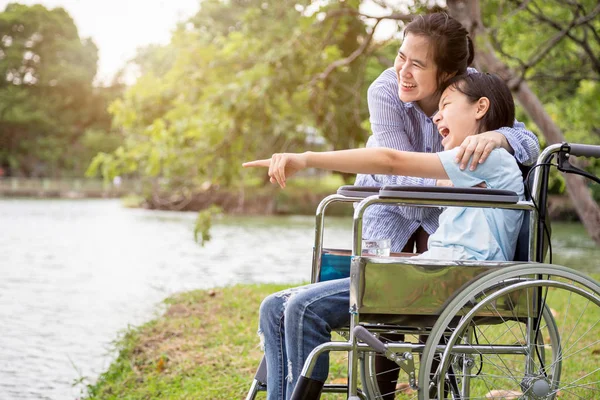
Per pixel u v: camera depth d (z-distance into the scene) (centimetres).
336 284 235
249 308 604
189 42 1106
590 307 593
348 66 1021
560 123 1496
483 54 769
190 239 2030
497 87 261
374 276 218
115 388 459
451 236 249
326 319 233
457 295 222
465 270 222
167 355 495
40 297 937
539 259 232
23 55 6219
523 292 226
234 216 3203
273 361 242
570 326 509
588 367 394
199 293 713
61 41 6341
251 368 433
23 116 5719
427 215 301
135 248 1744
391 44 802
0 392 486
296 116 945
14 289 1018
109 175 1048
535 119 802
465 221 248
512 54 1198
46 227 2488
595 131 1478
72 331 697
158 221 2883
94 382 509
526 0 792
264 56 979
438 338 220
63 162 6034
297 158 227
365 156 232
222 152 955
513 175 240
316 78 929
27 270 1274
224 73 1077
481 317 233
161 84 1178
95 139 5850
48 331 698
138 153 1042
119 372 496
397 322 227
